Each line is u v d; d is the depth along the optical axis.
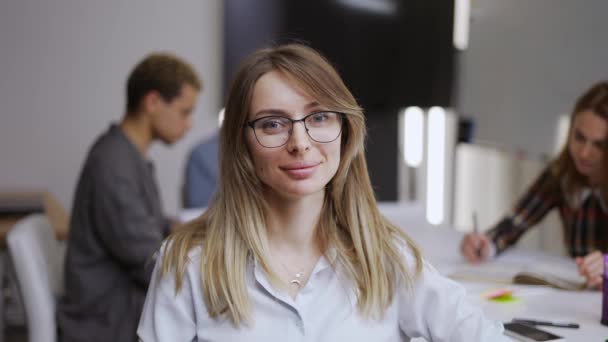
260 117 1.00
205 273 1.03
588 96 1.87
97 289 1.97
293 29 3.48
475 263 1.88
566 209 2.05
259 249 1.04
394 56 3.37
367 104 3.41
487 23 3.10
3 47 3.37
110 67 3.52
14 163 3.44
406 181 3.79
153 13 3.56
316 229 1.09
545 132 2.65
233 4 3.56
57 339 1.92
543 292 1.55
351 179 1.09
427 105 3.37
